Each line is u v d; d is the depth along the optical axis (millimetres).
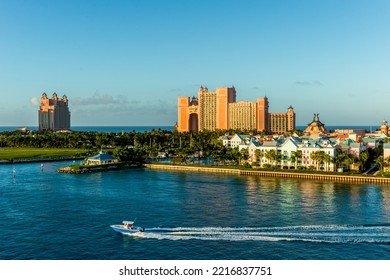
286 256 113688
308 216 155625
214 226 142625
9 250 119125
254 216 156000
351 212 161750
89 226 143375
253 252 116875
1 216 156750
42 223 147000
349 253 115750
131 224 144375
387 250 117938
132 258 112375
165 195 199875
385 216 155125
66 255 115125
